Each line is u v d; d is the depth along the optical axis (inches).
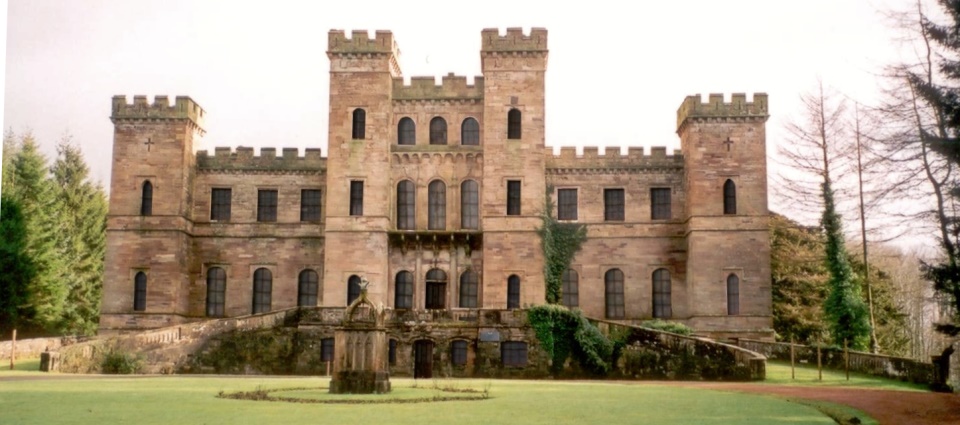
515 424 998.4
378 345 1460.4
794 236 3203.7
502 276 2839.6
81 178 4303.6
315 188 3132.4
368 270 2847.0
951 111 1590.8
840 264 2691.9
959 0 1589.6
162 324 2955.2
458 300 2891.2
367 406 1205.1
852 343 2623.0
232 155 3152.1
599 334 2453.2
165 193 3016.7
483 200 2878.9
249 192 3134.8
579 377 2437.3
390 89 2965.1
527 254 2849.4
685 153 3046.3
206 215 3122.5
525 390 1601.9
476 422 1012.5
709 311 2874.0
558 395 1462.8
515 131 2910.9
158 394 1392.7
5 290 3238.2
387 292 2886.3
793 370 2138.3
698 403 1321.4
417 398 1336.1
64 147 4313.5
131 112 3048.7
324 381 1883.6
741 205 2910.9
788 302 3169.3
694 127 2947.8
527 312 2492.6
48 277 3346.5
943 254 2134.6
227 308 3075.8
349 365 1446.9
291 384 1712.6
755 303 2864.2
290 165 3139.8
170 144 3041.3
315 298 3083.2
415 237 2893.7
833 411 1268.5
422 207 2945.4
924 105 1920.5
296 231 3107.8
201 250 3102.9
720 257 2896.2
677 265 3026.6
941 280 1622.8
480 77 2997.0
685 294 3006.9
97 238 4222.4
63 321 3545.8
